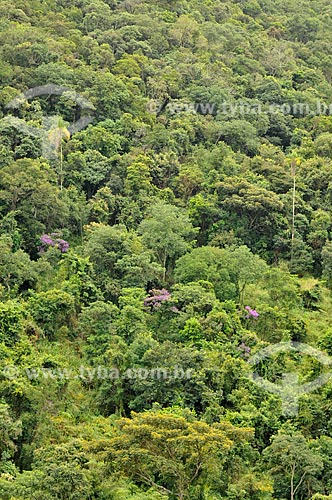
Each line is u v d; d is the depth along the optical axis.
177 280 56.66
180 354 45.12
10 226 56.97
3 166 61.31
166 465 34.50
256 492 37.91
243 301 55.78
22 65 78.75
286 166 74.06
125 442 34.94
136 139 72.75
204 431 35.03
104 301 53.97
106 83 76.25
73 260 54.12
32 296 51.16
